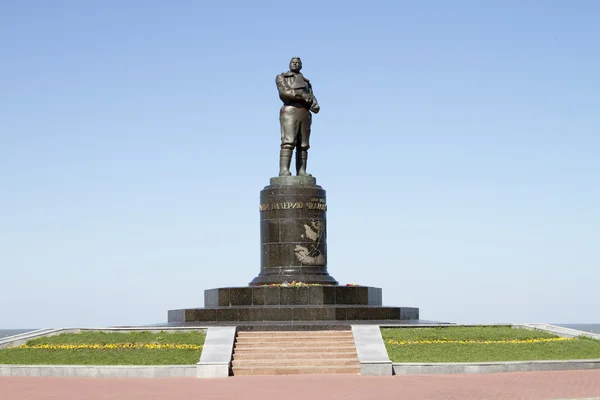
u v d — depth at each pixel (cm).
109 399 2698
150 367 3403
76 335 4006
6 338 3966
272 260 4844
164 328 4006
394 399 2664
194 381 3238
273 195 4869
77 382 3178
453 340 3866
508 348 3781
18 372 3416
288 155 4975
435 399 2661
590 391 2828
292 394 2811
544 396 2709
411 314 4794
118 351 3681
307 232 4831
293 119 4969
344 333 3897
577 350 3825
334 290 4600
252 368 3531
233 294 4612
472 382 3111
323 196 4928
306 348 3725
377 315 4466
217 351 3591
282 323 4103
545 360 3581
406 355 3622
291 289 4556
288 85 4972
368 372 3447
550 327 4281
